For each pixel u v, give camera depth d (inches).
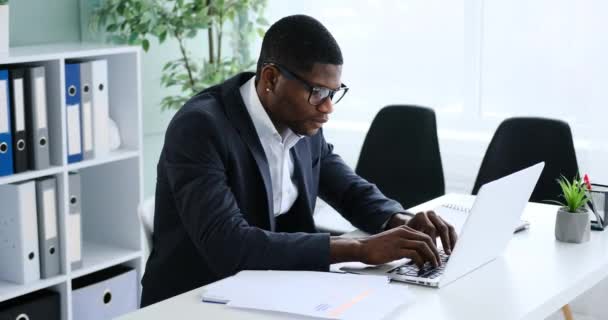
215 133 79.0
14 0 135.3
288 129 85.1
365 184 95.1
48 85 122.6
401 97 163.8
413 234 75.7
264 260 74.2
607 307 142.5
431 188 134.9
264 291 68.6
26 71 117.9
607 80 141.1
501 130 124.9
